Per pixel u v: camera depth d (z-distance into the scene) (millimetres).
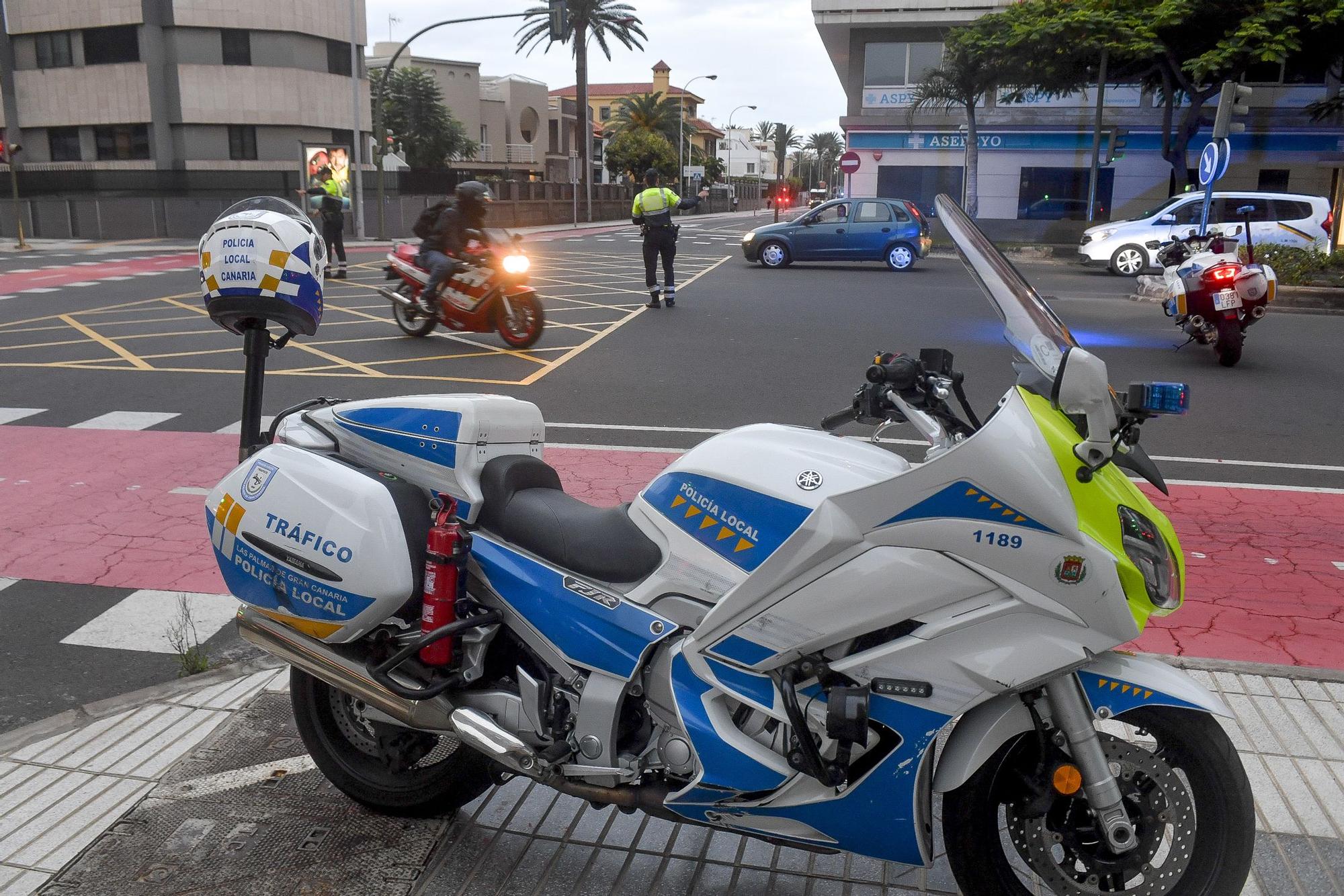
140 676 4402
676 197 15781
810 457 2607
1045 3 28969
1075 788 2467
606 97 108562
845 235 23422
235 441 7977
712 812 2627
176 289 19047
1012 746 2535
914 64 35531
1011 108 34875
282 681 4223
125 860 3064
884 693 2461
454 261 11844
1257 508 6500
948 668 2424
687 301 16953
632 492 6668
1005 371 10758
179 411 8953
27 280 20688
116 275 21969
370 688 2951
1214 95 30594
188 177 36906
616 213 61625
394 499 2947
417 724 2916
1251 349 12547
